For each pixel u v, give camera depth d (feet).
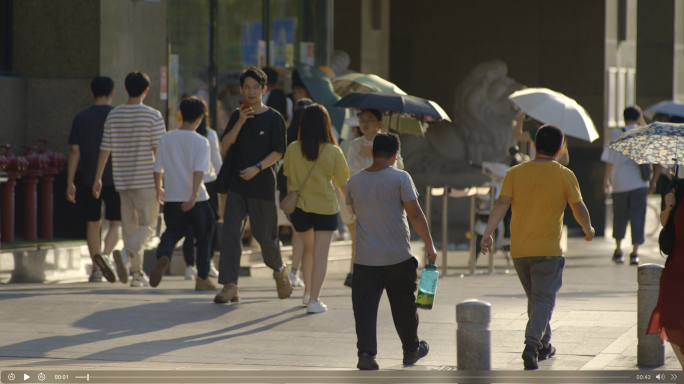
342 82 146.30
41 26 141.18
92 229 122.52
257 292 115.55
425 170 230.48
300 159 96.78
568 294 117.91
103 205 137.49
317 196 96.68
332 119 134.10
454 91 250.98
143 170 115.24
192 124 109.29
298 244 124.36
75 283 124.88
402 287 73.67
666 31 287.07
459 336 60.54
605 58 239.09
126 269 116.16
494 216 76.74
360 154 108.68
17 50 142.41
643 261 175.42
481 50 248.93
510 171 77.05
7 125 138.92
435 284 73.20
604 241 222.48
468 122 230.89
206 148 108.78
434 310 100.17
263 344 81.97
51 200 134.31
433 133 233.55
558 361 75.36
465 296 113.60
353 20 226.79
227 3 167.02
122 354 77.41
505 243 150.20
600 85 238.89
